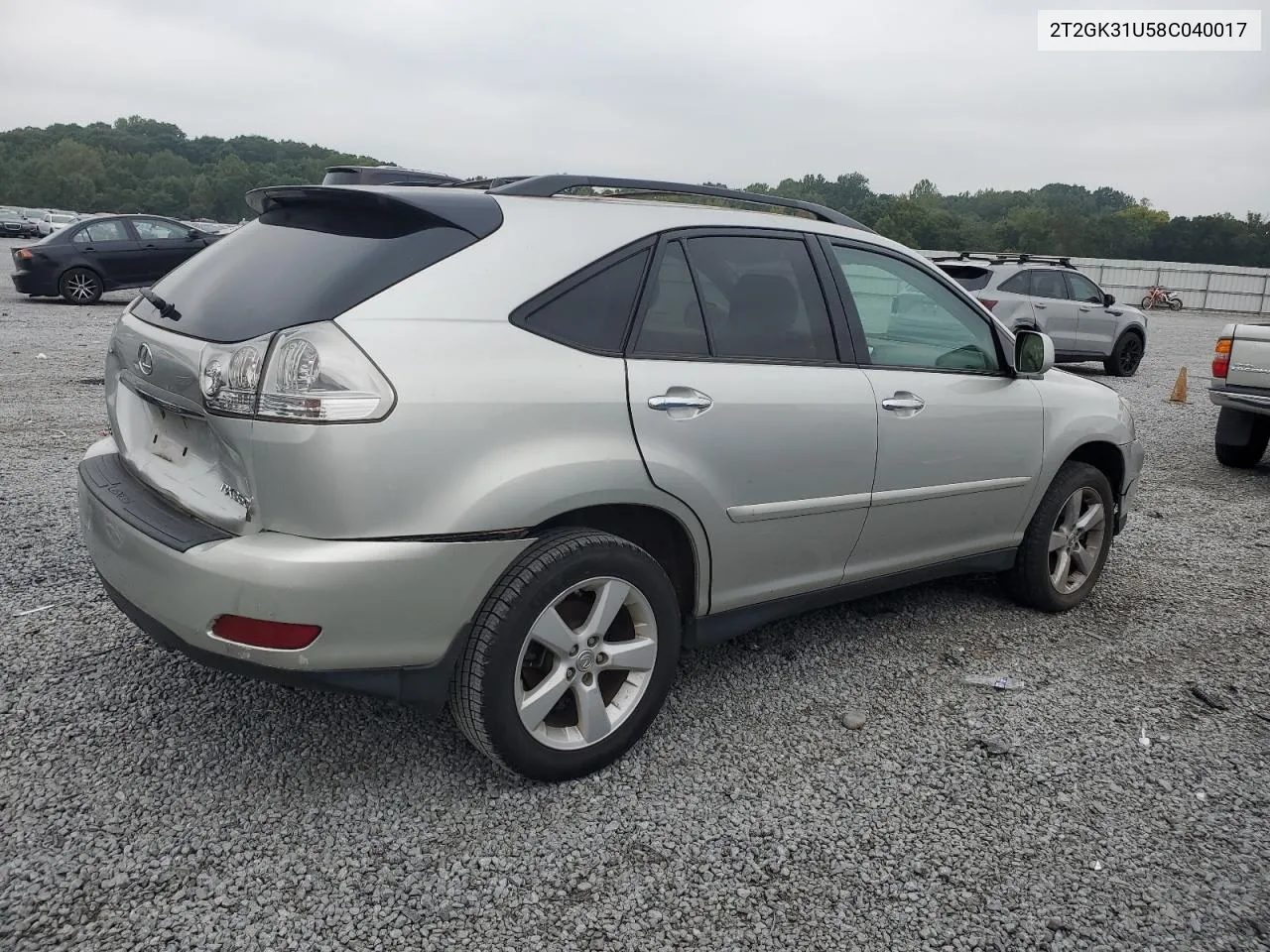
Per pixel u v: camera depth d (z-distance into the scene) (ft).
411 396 8.20
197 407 8.67
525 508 8.75
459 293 8.83
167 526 8.77
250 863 8.31
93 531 9.64
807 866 8.73
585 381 9.27
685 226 10.67
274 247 9.64
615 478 9.36
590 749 9.77
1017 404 13.88
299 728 10.48
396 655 8.55
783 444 10.84
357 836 8.74
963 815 9.65
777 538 11.17
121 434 10.45
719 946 7.71
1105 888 8.68
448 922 7.78
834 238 12.25
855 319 12.07
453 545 8.43
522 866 8.50
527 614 8.97
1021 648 13.91
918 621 14.74
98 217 56.44
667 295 10.25
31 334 41.52
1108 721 11.82
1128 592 16.63
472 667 8.90
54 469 20.17
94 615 12.97
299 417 7.96
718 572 10.74
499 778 9.77
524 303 9.13
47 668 11.43
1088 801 10.03
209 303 9.30
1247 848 9.39
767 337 11.10
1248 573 17.98
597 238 9.89
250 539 8.24
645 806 9.46
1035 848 9.20
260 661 8.24
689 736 10.87
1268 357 26.35
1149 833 9.53
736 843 8.99
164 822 8.77
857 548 12.25
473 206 9.43
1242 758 11.10
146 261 57.57
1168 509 22.93
